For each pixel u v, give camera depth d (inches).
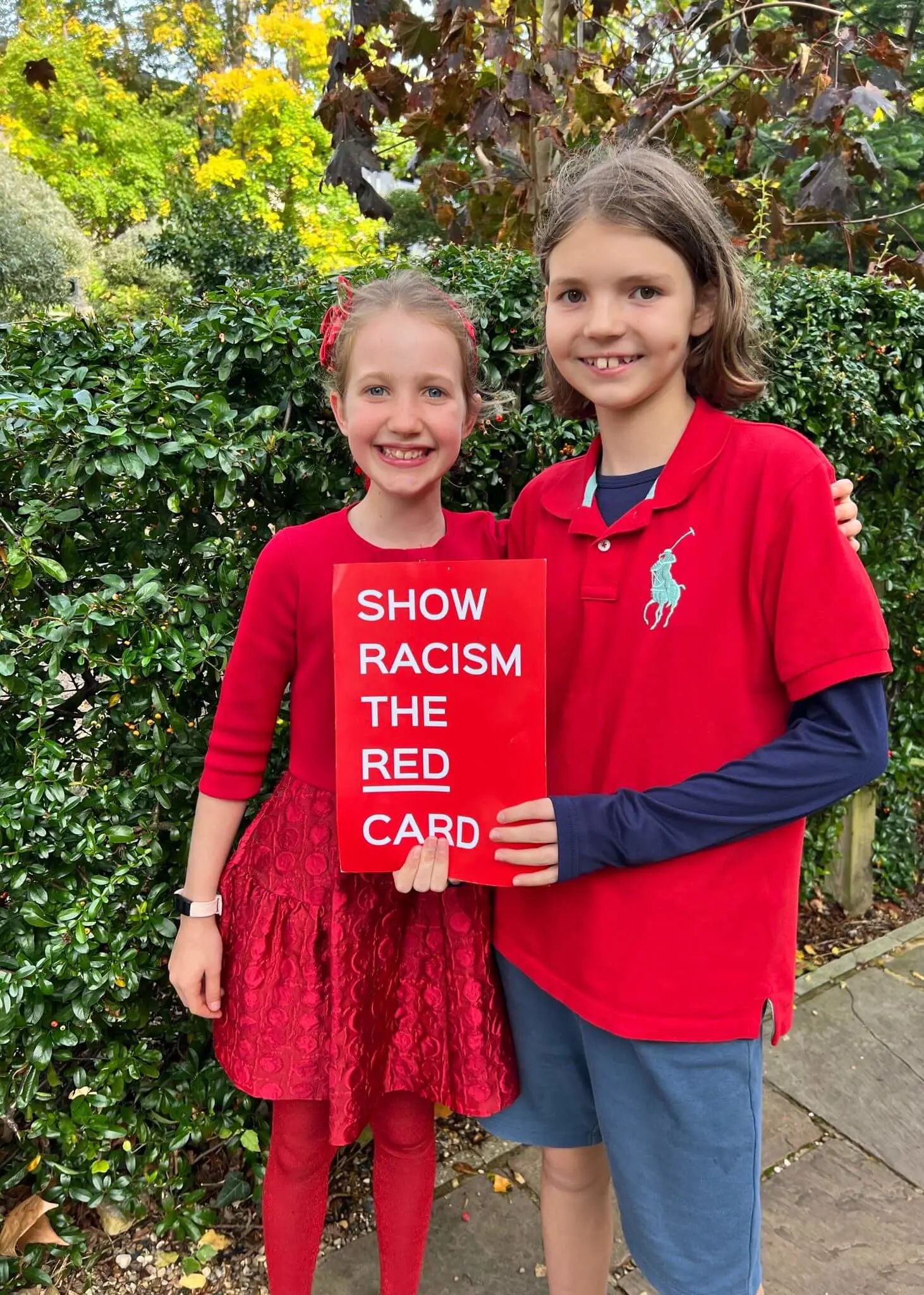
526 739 41.4
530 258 79.0
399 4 97.0
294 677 47.8
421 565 41.3
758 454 38.7
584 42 126.6
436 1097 49.3
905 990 93.5
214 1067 65.0
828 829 105.5
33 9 751.7
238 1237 64.1
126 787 58.1
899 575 106.1
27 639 54.1
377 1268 61.6
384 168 105.1
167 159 807.7
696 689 38.9
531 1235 64.4
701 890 38.9
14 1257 59.9
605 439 43.4
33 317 70.7
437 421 43.7
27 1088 57.7
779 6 106.1
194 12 802.8
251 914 47.8
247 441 58.8
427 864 42.4
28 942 56.2
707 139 110.7
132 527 61.0
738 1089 40.3
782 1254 63.4
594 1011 41.4
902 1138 74.5
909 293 103.4
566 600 43.1
